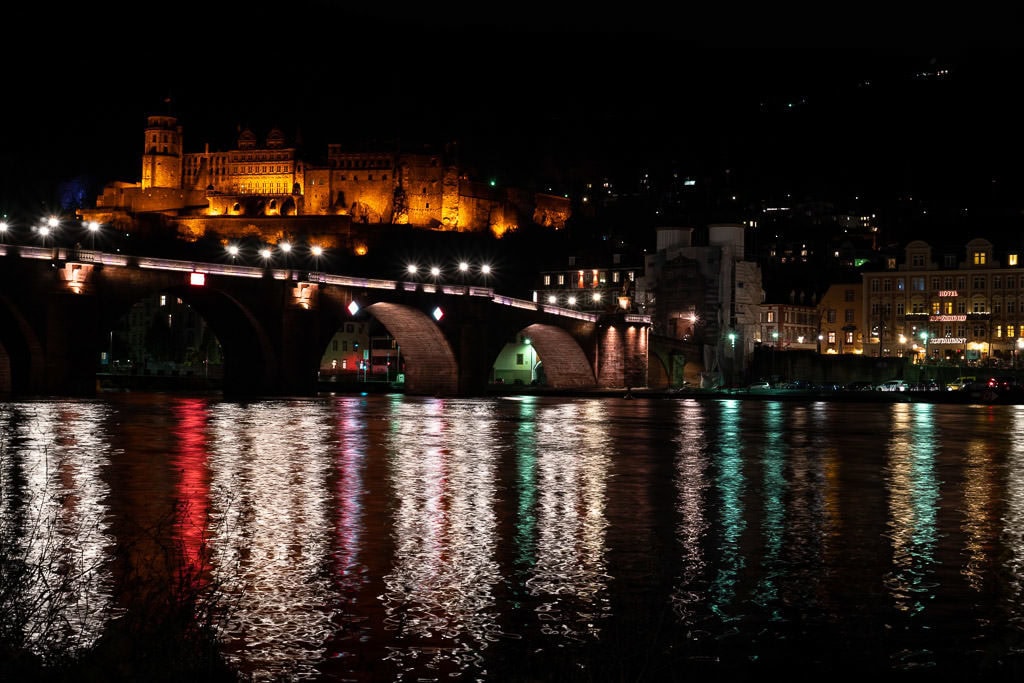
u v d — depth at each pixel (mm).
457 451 66812
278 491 46906
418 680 22141
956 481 53875
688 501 45719
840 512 43062
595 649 23469
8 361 116562
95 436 72688
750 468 59156
